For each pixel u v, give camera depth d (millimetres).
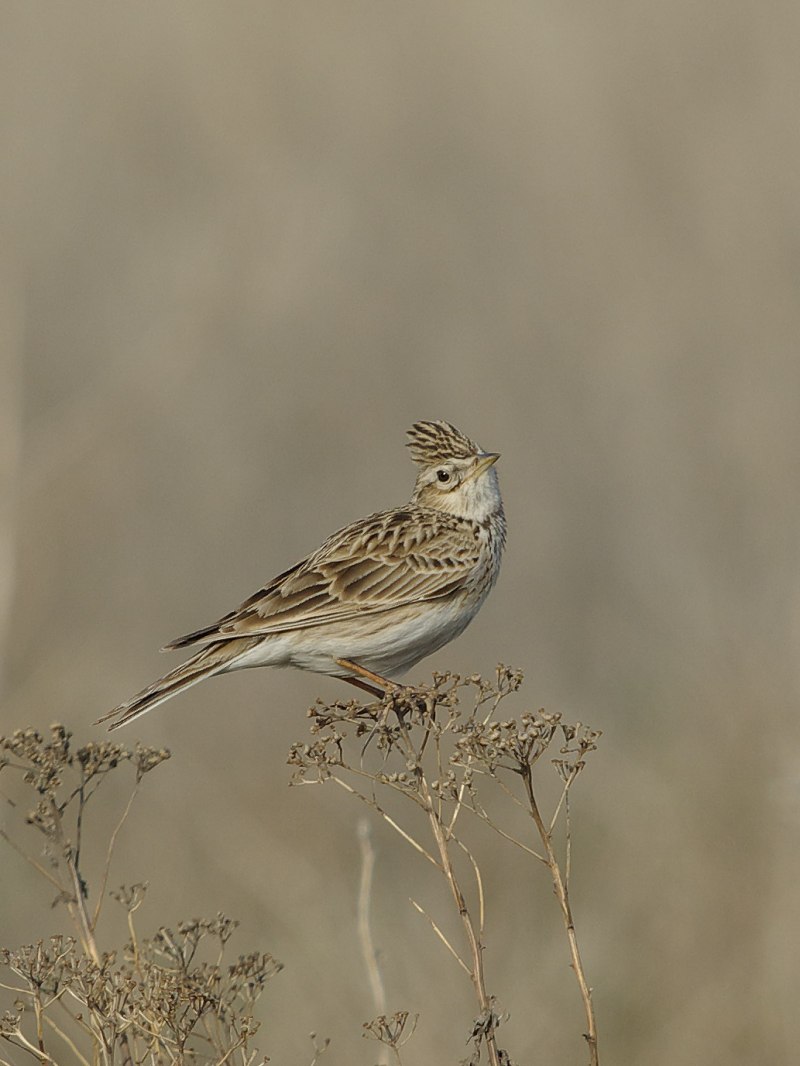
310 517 20312
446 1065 10430
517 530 19344
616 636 17562
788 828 12328
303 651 10148
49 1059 7238
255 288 20812
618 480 19859
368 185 23188
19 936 12016
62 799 13789
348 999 10953
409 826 13664
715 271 22359
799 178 23156
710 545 18406
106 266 22172
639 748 14531
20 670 15375
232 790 14227
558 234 23203
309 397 20984
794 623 15047
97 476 18828
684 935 11711
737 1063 10773
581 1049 10898
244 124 23125
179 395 20406
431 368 21656
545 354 21766
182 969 7387
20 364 15039
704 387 20797
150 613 18453
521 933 11992
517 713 16109
